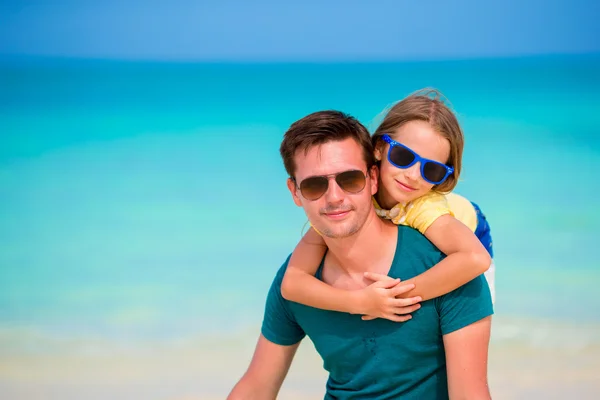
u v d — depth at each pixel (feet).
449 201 12.91
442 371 10.28
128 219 37.37
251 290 25.91
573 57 120.78
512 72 98.43
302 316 10.74
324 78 98.27
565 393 17.87
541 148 52.49
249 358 20.54
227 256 30.27
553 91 79.56
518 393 17.88
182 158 53.47
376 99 82.69
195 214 37.70
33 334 22.58
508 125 61.52
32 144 58.39
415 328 10.02
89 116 69.72
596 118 63.41
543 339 20.93
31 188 45.01
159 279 27.53
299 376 18.54
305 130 9.91
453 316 9.87
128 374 19.72
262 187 43.60
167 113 72.13
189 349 21.21
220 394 18.56
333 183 9.79
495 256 29.01
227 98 81.97
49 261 30.40
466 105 71.20
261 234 33.58
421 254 10.23
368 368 10.38
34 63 115.44
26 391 18.88
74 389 18.99
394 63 118.32
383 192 11.34
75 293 26.16
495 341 20.92
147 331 22.52
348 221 9.91
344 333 10.40
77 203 41.11
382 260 10.30
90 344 21.79
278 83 94.73
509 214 35.55
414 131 11.11
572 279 25.96
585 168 45.96
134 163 52.06
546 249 29.78
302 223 35.19
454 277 9.64
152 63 121.49
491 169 45.91
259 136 62.59
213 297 25.26
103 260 30.37
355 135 10.01
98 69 108.78
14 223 37.09
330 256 10.79
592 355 19.89
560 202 37.73
